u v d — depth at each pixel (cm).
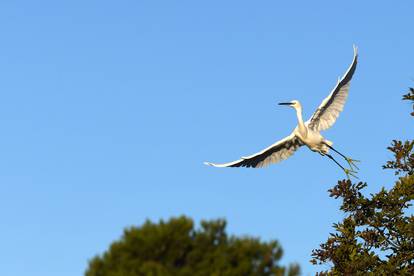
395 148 3331
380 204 3284
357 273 3180
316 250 3303
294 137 2819
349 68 2656
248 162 2864
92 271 1881
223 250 1891
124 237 1916
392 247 3259
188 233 1916
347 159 2811
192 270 1847
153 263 1814
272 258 1897
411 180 3253
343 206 3297
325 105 2741
